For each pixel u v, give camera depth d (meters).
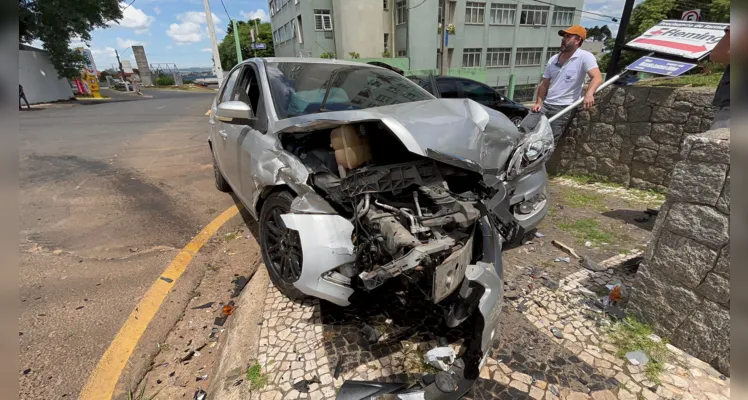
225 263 3.36
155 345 2.36
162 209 4.41
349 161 2.19
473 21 28.06
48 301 2.70
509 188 2.72
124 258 3.32
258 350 2.17
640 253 3.13
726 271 1.79
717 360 1.90
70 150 7.52
